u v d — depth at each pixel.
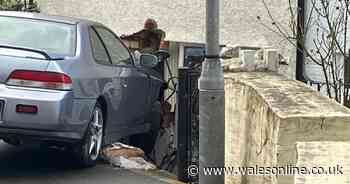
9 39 8.42
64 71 7.80
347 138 5.50
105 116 8.84
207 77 6.69
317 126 5.50
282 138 5.52
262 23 12.81
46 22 8.76
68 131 7.86
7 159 9.21
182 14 14.92
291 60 12.32
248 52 8.51
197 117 8.62
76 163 8.73
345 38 9.85
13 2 20.67
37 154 9.55
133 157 9.52
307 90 6.81
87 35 8.70
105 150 9.40
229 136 7.76
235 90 7.60
